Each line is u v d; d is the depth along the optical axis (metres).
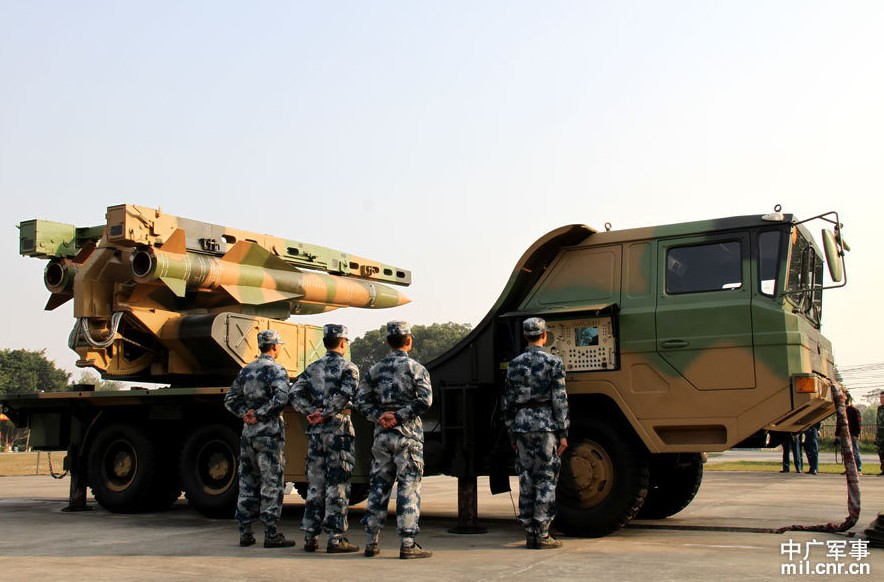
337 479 6.80
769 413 7.04
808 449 16.23
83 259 10.24
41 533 8.22
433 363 8.38
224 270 10.08
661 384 7.44
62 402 10.56
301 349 10.77
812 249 8.06
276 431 7.17
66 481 16.80
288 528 8.73
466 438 7.90
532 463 6.86
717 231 7.60
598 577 5.47
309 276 11.30
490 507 10.68
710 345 7.30
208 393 9.13
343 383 6.80
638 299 7.78
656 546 6.92
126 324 10.06
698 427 7.31
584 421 7.58
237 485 9.26
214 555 6.66
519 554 6.55
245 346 10.02
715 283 7.53
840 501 10.69
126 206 9.33
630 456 7.42
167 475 10.16
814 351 7.54
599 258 8.09
